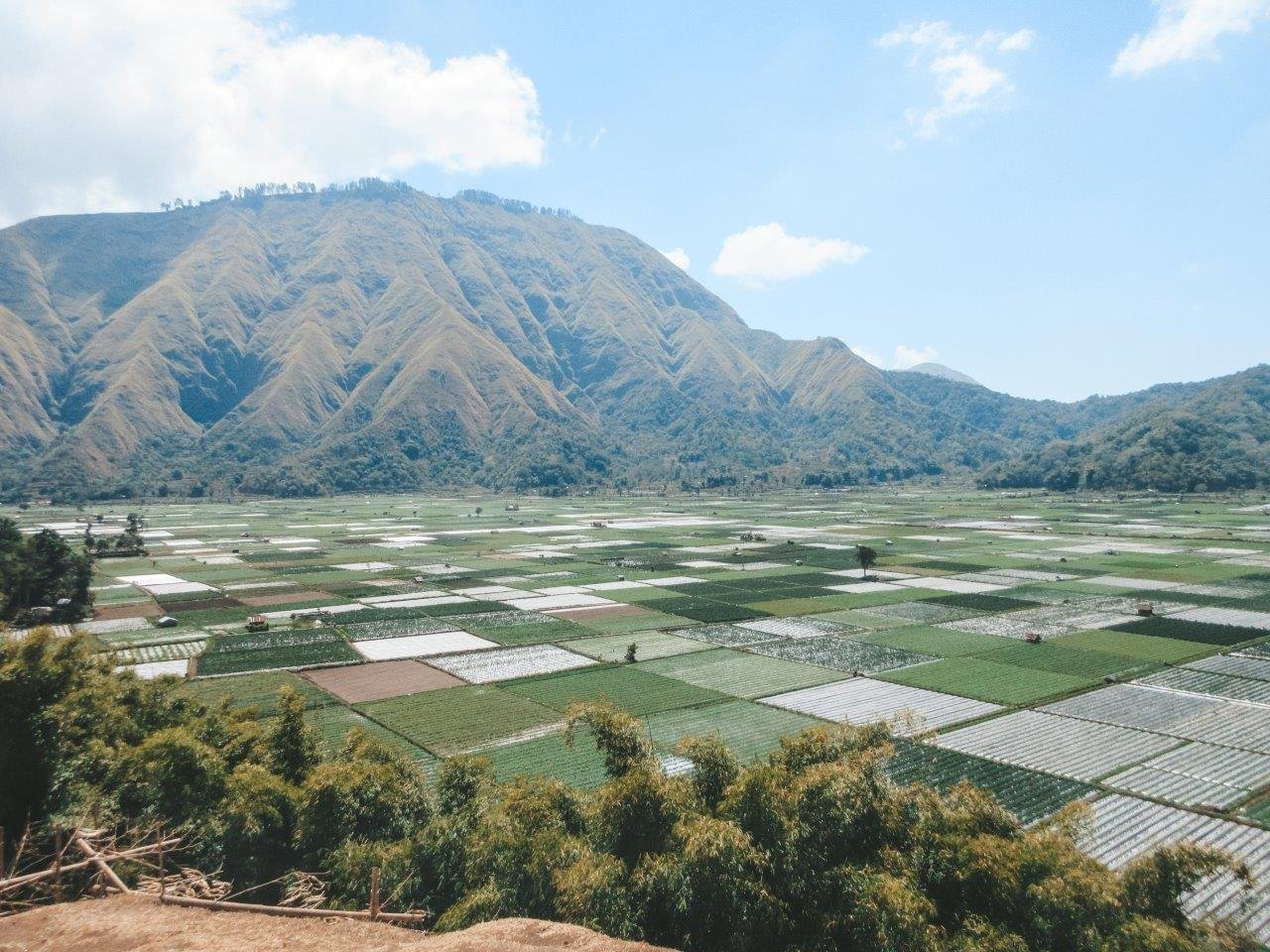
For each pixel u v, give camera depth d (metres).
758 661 84.50
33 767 31.83
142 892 28.02
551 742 59.84
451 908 26.92
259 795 32.62
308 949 24.06
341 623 105.75
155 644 93.25
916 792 28.23
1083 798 49.28
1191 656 84.81
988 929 22.78
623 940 23.41
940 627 101.62
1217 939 24.02
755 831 25.84
